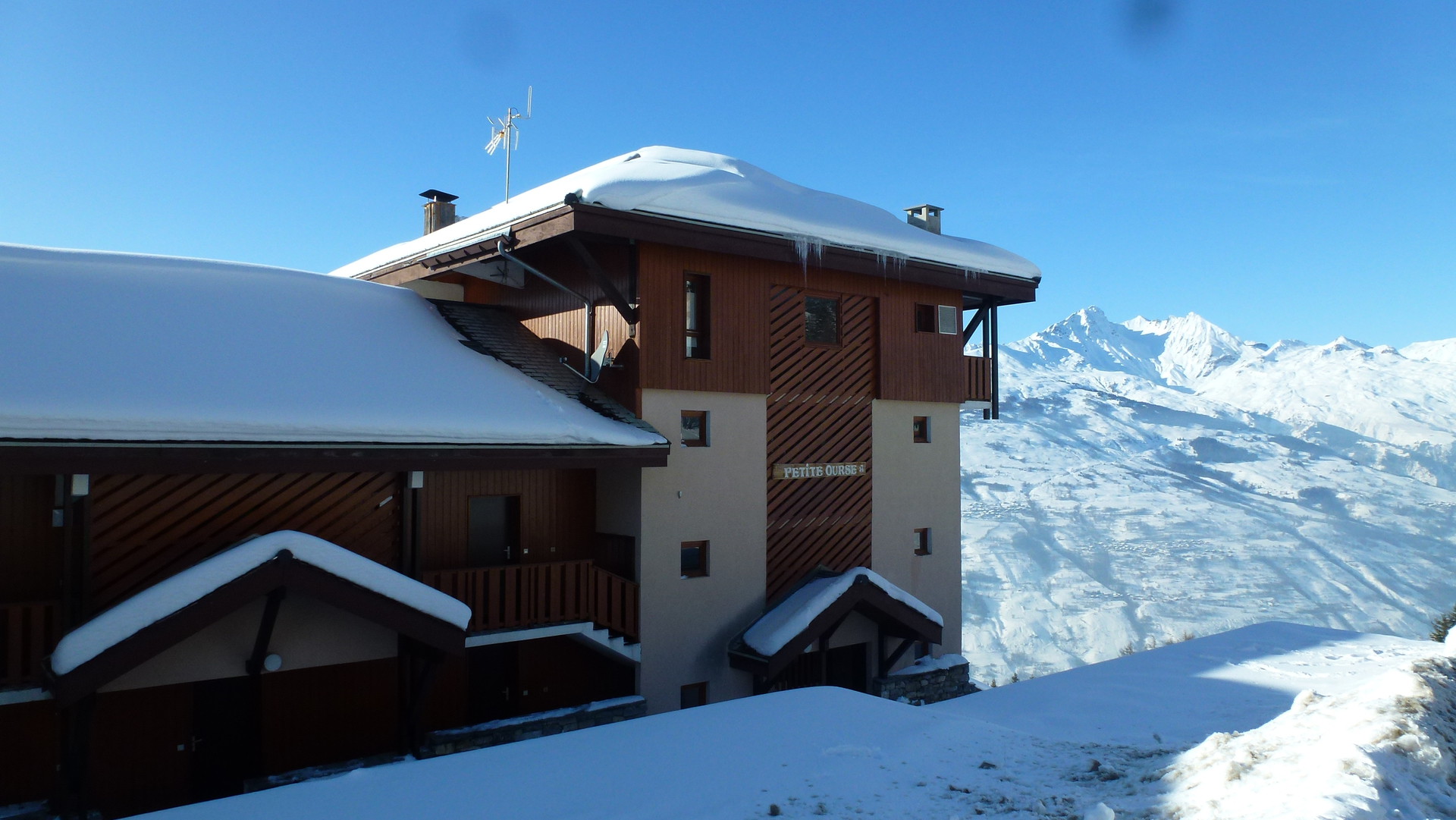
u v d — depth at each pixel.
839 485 17.20
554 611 13.49
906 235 17.94
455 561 14.01
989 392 20.05
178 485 10.95
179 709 11.73
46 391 9.80
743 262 15.91
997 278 19.19
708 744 7.91
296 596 11.14
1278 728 6.78
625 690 14.91
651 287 14.62
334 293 15.34
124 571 10.59
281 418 10.95
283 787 6.96
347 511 12.14
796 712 9.11
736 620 15.59
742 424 15.84
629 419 14.29
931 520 18.75
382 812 6.30
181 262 14.15
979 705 11.05
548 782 6.92
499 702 14.48
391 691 13.28
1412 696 6.69
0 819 10.30
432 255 16.70
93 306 12.01
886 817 5.97
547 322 16.97
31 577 10.69
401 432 11.69
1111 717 10.32
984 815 5.93
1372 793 4.93
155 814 6.36
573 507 15.42
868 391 17.78
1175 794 5.81
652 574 14.61
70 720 9.91
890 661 17.17
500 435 12.41
